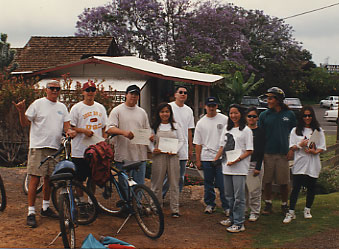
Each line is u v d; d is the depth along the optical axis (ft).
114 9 124.16
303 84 173.17
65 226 14.61
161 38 122.31
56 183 17.61
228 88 80.53
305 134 19.45
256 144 19.29
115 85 52.70
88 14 122.93
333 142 55.26
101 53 76.28
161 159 20.13
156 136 20.27
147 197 16.80
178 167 20.39
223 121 20.81
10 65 47.19
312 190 19.88
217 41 122.62
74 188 16.89
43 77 57.98
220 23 121.29
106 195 19.02
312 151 19.19
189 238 17.35
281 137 20.20
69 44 79.15
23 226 17.34
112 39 80.53
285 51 167.22
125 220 17.74
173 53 120.47
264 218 20.65
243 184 18.16
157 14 121.29
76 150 18.90
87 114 19.11
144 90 55.31
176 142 19.84
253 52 158.10
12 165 37.04
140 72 52.54
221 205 22.89
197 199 24.56
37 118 17.78
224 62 102.06
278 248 16.02
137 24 124.26
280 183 20.52
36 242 15.51
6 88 36.50
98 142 18.26
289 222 19.57
